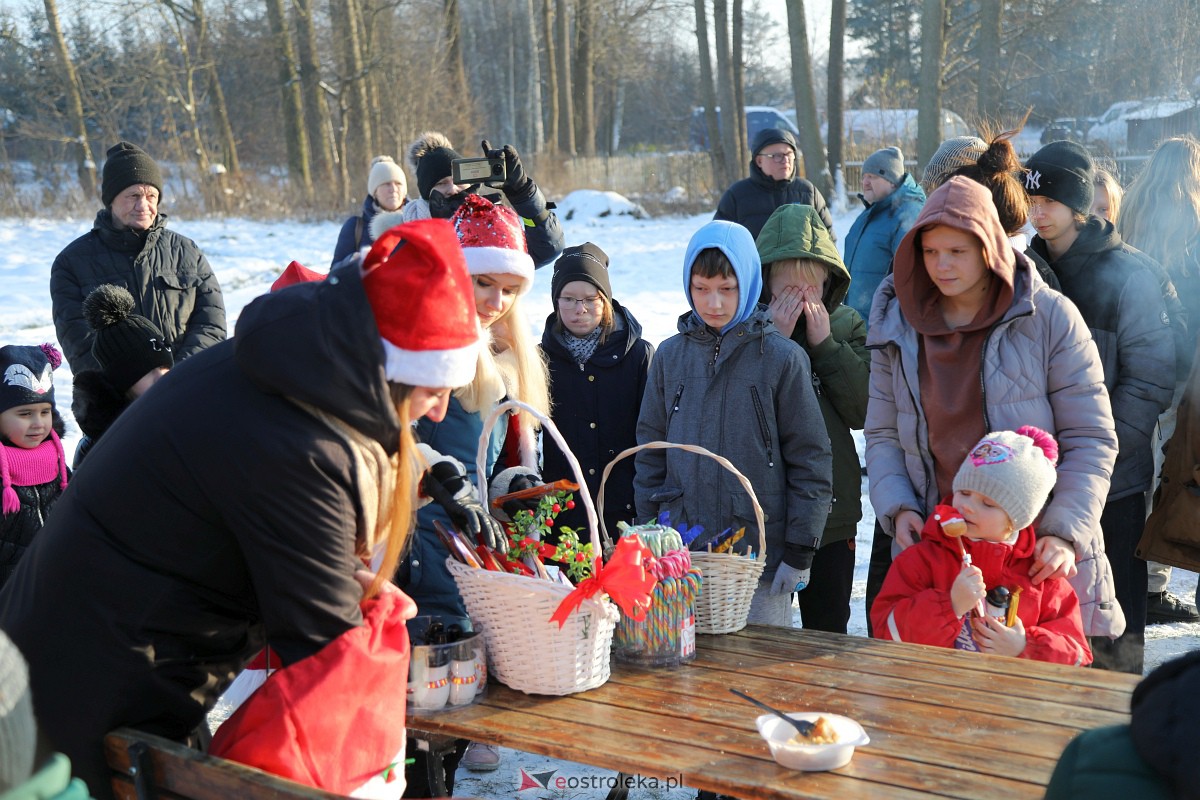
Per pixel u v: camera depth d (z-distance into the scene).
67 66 26.34
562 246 4.10
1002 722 2.10
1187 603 4.52
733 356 3.17
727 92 22.73
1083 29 24.88
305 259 15.37
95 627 1.83
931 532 2.84
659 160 24.72
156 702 1.87
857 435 7.21
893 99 30.12
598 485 3.72
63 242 16.44
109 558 1.83
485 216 2.86
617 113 54.72
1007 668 2.38
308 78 25.33
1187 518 3.38
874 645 2.55
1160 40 22.70
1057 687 2.27
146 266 4.79
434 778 2.57
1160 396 3.42
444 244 1.87
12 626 1.88
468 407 2.79
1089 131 22.56
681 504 3.21
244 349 1.76
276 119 32.22
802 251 3.51
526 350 3.05
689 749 2.01
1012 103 26.23
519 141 38.09
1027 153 21.23
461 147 27.27
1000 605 2.72
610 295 3.76
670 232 18.30
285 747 1.76
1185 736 1.31
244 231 18.58
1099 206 4.40
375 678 1.85
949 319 3.02
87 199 21.22
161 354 3.06
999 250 2.85
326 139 25.70
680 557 2.46
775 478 3.14
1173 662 1.41
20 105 31.08
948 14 22.70
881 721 2.12
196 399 1.81
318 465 1.76
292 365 1.73
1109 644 3.53
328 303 1.76
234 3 28.92
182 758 1.73
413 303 1.81
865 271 6.19
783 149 6.91
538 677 2.28
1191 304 4.12
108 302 3.06
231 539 1.84
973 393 2.95
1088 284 3.49
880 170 6.17
